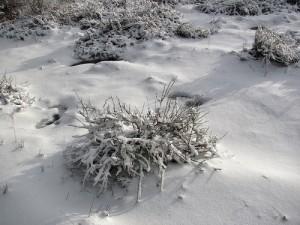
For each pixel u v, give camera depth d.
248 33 8.13
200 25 8.88
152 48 7.40
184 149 3.75
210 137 3.99
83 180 3.40
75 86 5.99
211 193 3.27
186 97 5.54
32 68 6.84
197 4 10.62
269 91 5.52
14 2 9.55
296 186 3.34
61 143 4.18
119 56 7.26
